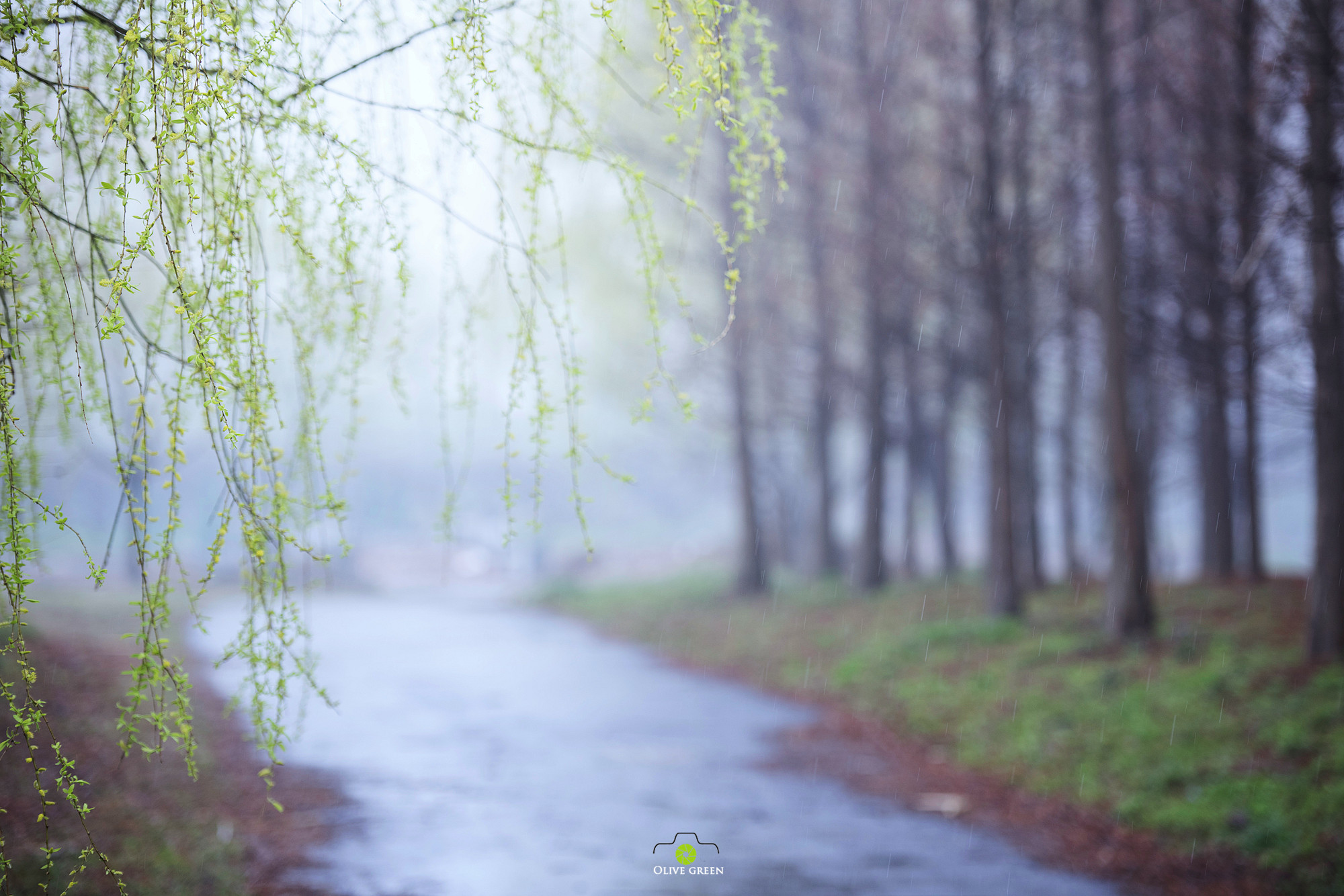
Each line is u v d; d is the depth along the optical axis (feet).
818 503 90.79
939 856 26.40
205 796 28.14
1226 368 49.08
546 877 24.03
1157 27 49.08
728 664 62.75
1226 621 49.08
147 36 11.44
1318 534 39.88
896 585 79.36
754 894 23.20
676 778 34.96
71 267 12.79
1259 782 28.91
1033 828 29.14
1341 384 39.68
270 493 12.25
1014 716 40.32
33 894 18.21
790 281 79.30
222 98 11.40
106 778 25.67
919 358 77.82
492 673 60.95
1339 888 22.39
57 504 10.52
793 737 42.32
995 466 57.62
